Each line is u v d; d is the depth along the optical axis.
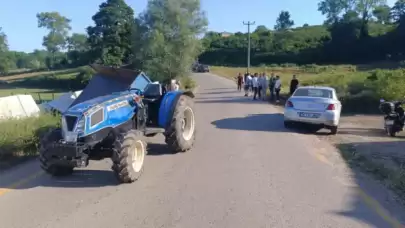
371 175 7.68
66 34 127.25
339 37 106.69
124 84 9.64
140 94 9.38
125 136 7.23
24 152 9.55
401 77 18.20
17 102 16.36
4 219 5.68
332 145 10.59
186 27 38.41
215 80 52.19
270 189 6.84
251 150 9.93
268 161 8.78
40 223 5.52
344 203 6.16
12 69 122.19
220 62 119.38
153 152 9.74
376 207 5.98
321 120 12.35
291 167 8.27
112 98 8.18
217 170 8.08
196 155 9.43
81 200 6.43
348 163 8.60
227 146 10.45
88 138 7.32
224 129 13.26
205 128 13.48
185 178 7.54
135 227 5.35
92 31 65.81
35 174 7.98
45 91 61.78
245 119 15.66
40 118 12.27
